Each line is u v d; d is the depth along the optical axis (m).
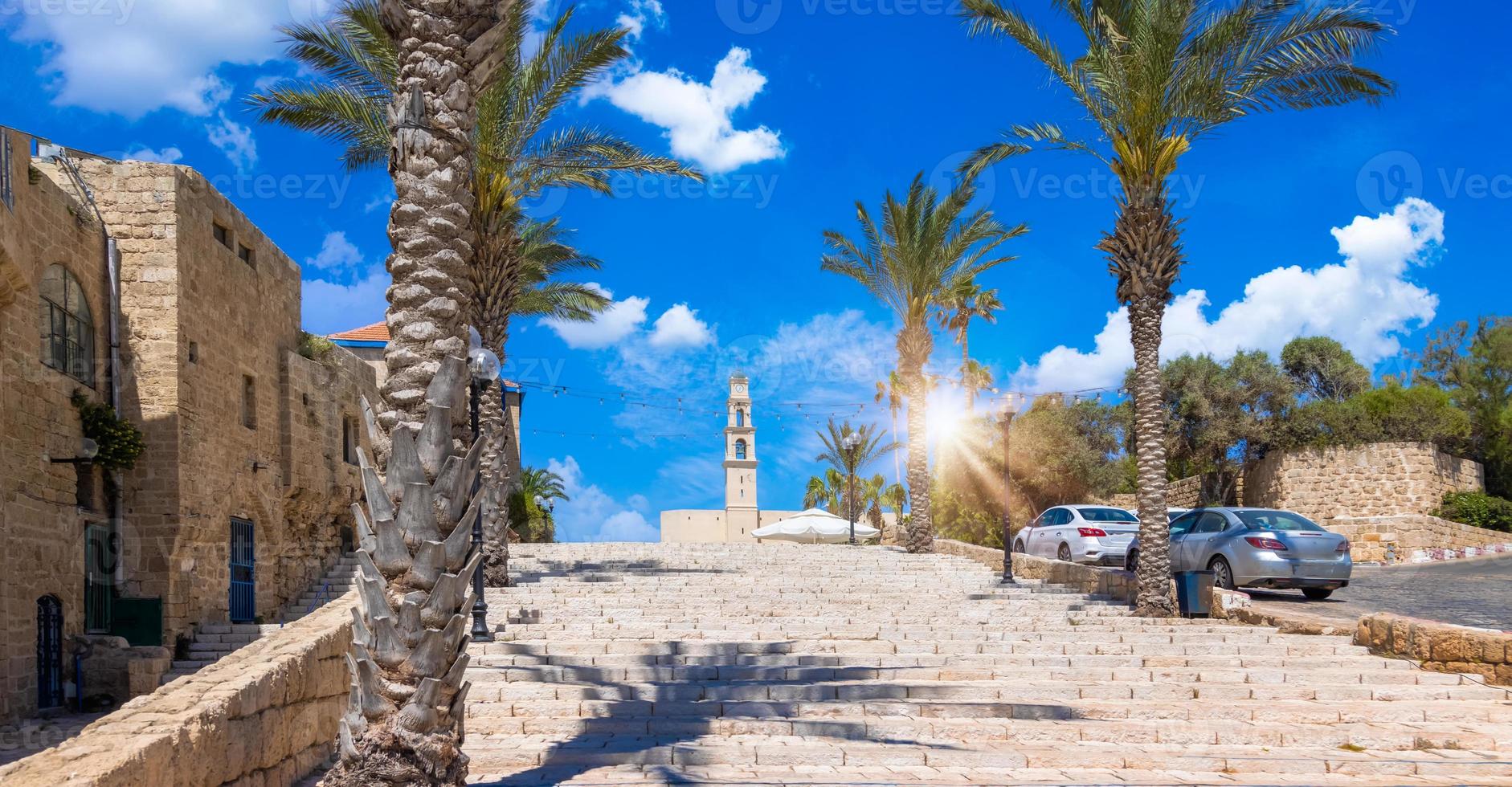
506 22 7.72
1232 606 15.52
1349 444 38.19
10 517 16.75
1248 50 16.31
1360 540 34.59
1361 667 11.93
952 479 45.47
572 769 8.71
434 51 7.42
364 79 18.31
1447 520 36.16
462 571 6.81
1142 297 16.91
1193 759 8.88
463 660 6.82
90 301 20.23
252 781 6.98
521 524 47.47
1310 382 49.06
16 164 17.23
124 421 20.31
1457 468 38.31
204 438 22.38
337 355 30.61
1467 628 11.72
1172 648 13.09
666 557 25.75
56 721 16.92
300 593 27.86
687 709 10.20
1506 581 20.61
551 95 19.31
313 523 29.17
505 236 19.30
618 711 10.21
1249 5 16.08
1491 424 41.12
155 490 20.78
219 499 22.97
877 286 29.20
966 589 19.41
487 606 15.35
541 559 25.50
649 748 9.12
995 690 10.89
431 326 7.16
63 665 18.42
